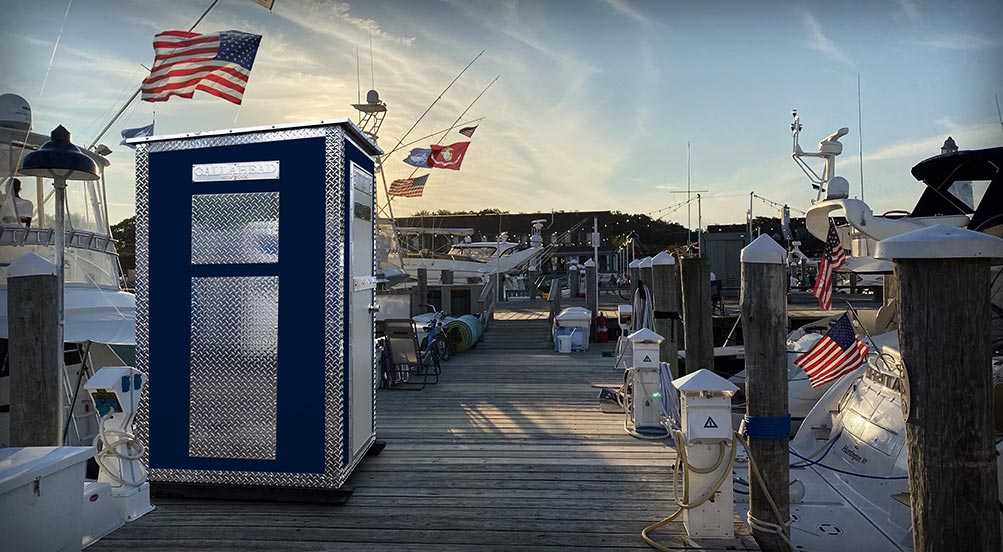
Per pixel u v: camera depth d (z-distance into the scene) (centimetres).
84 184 777
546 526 366
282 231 409
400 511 389
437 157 1642
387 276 1465
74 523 297
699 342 679
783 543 359
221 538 348
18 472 264
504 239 2864
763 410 364
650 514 385
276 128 409
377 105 1480
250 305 410
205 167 418
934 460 245
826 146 1190
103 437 369
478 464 491
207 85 712
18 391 369
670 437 569
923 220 851
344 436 420
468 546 339
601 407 711
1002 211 705
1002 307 591
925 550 249
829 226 938
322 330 404
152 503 399
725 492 349
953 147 864
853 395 635
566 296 2469
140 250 423
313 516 380
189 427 413
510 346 1294
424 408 720
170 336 417
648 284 1142
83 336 623
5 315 591
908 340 252
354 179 434
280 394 406
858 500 526
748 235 2697
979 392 241
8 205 683
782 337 365
